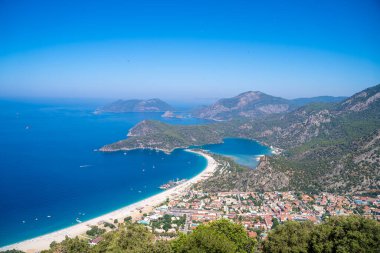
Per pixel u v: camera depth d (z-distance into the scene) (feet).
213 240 163.73
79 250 188.34
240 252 192.85
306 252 174.91
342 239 165.27
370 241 158.10
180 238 188.55
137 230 197.67
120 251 176.24
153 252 175.94
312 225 203.10
